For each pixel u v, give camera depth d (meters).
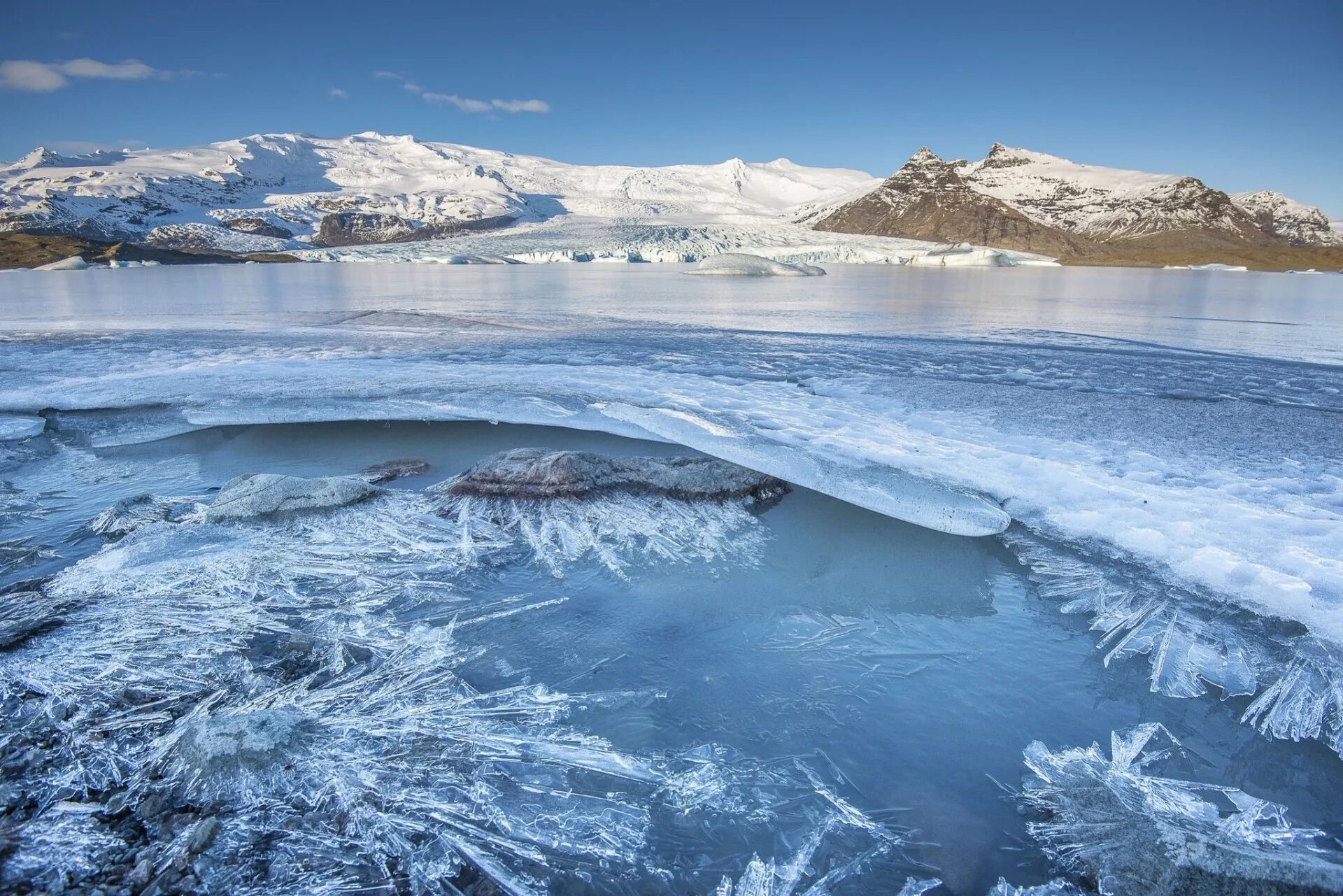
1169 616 3.43
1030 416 6.57
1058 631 3.44
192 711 2.74
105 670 2.97
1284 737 2.72
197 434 6.39
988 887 2.09
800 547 4.24
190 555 3.96
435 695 2.87
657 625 3.47
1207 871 1.96
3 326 13.56
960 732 2.76
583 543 4.25
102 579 3.67
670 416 5.90
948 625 3.48
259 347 10.66
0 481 5.30
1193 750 2.66
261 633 3.33
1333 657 3.04
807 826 2.31
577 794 2.40
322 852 2.08
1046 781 2.48
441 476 5.39
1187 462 5.28
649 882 2.08
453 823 2.24
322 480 4.74
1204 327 14.05
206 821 2.13
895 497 4.54
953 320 15.23
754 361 9.52
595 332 12.87
